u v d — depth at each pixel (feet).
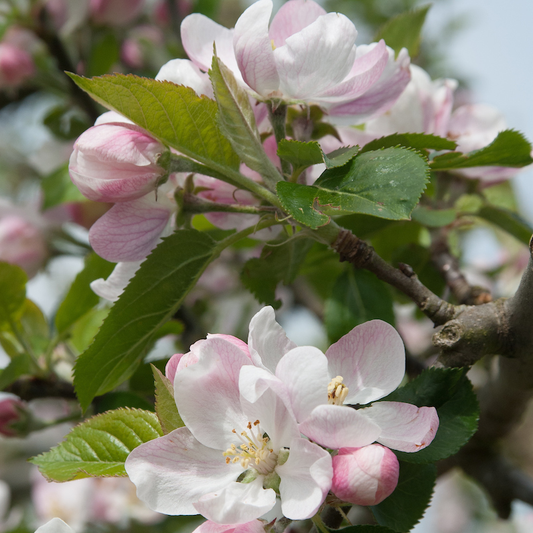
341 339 1.94
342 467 1.84
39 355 2.31
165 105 1.95
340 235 1.99
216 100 1.96
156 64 3.63
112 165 1.96
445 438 1.94
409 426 1.89
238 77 2.01
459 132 2.32
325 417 1.83
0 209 2.82
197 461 1.89
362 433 1.83
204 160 1.98
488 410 2.17
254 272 2.11
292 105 2.03
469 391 1.96
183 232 1.99
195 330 2.59
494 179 2.25
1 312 2.24
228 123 1.96
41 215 2.79
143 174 1.97
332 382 1.91
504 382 2.10
